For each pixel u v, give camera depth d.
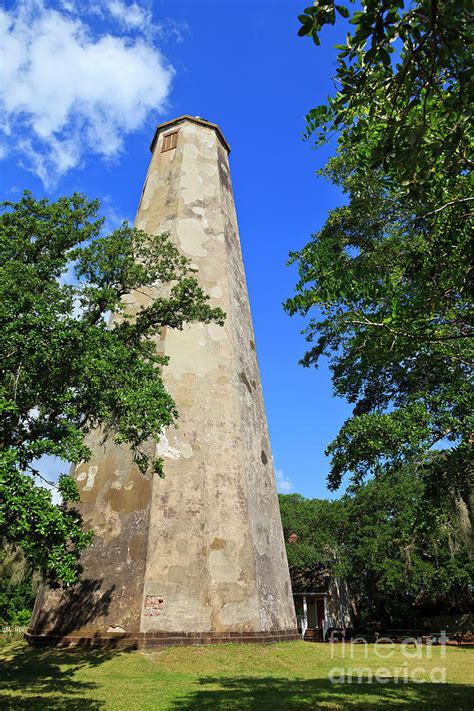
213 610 12.53
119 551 12.80
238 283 19.00
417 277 6.31
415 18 4.28
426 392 8.37
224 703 7.57
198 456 14.38
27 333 7.71
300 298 6.39
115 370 9.02
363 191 8.00
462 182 5.86
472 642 20.12
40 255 10.80
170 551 12.74
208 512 13.72
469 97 4.33
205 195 19.48
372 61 4.28
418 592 25.84
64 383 8.25
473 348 7.04
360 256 10.52
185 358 15.70
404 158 4.80
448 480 6.89
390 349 6.44
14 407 7.32
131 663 10.55
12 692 8.38
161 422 9.26
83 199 11.56
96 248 11.21
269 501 16.06
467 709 6.93
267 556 14.59
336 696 8.08
